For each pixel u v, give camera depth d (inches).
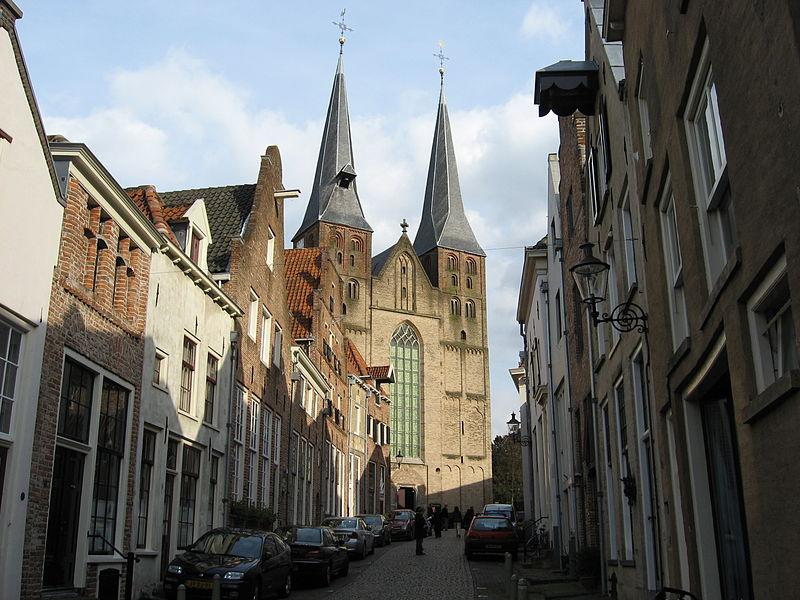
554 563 951.6
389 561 1048.8
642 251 416.8
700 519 324.2
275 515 927.0
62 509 496.4
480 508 2888.8
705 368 292.7
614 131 493.0
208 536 632.4
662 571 406.0
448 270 3166.8
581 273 412.8
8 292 429.4
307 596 674.2
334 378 1565.0
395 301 2945.4
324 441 1417.3
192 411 721.0
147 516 624.1
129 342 590.6
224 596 553.3
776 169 188.1
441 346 3004.4
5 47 427.2
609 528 599.2
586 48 590.6
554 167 987.3
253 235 923.4
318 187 3061.0
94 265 547.5
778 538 209.5
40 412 460.1
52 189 479.8
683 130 301.0
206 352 759.7
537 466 1357.0
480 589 706.2
